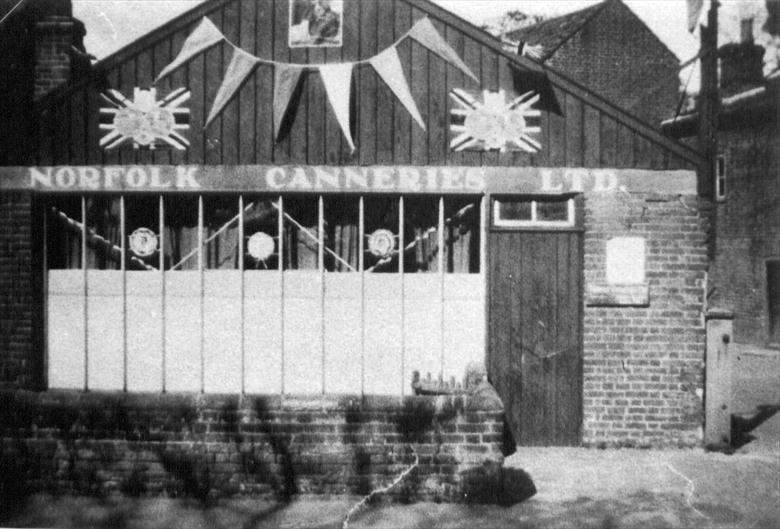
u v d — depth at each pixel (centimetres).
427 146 888
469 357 900
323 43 888
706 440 888
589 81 2691
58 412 695
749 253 2027
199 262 888
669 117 2712
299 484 691
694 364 886
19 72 912
